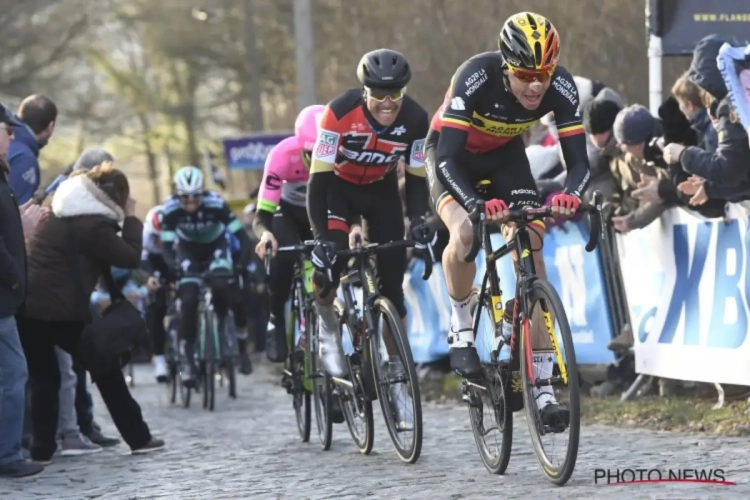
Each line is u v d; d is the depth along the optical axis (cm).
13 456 1548
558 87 1265
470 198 1188
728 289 1656
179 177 2669
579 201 1162
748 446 1378
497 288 1270
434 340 2533
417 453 1407
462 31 4500
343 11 5447
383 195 1597
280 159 1791
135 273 3130
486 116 1288
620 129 1831
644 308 1869
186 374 2623
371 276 1515
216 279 2680
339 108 1495
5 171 1520
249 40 6469
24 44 7931
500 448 1277
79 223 1672
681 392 1855
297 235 1828
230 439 1881
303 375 1769
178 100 9219
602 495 1095
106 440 1906
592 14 3766
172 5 7969
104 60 9000
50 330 1681
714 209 1672
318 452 1630
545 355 1173
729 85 1523
